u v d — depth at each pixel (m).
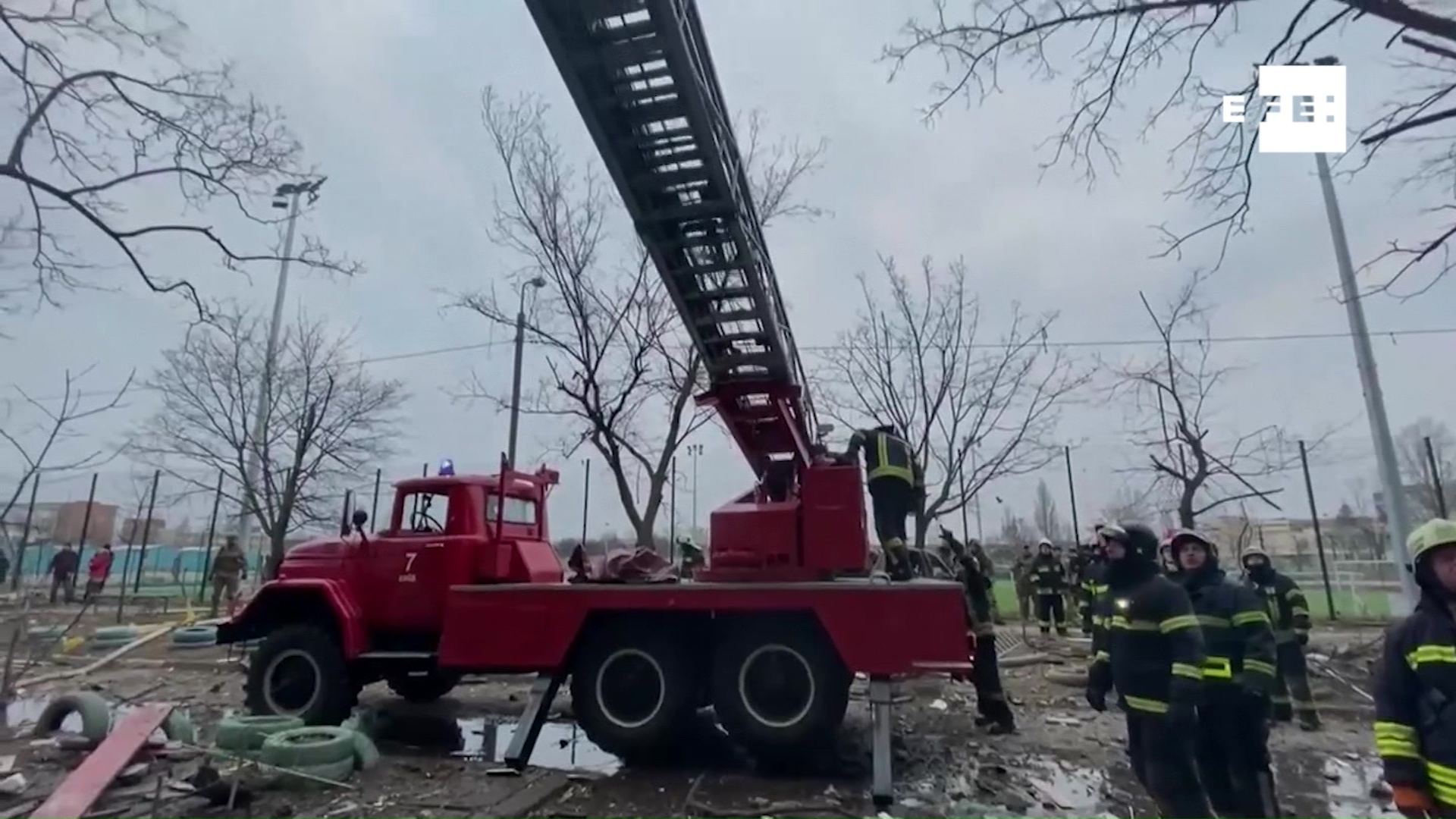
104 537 29.23
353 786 6.29
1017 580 21.80
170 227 6.42
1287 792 6.30
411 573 8.37
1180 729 4.41
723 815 5.65
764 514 7.44
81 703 7.35
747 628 6.85
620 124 6.18
